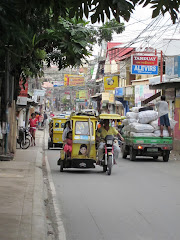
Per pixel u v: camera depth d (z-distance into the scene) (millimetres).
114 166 18109
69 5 6098
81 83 69750
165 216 8461
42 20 9422
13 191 10664
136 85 40688
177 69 27812
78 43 13164
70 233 7266
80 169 17156
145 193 11125
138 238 6883
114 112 62375
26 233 6668
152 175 14961
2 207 8680
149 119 19828
